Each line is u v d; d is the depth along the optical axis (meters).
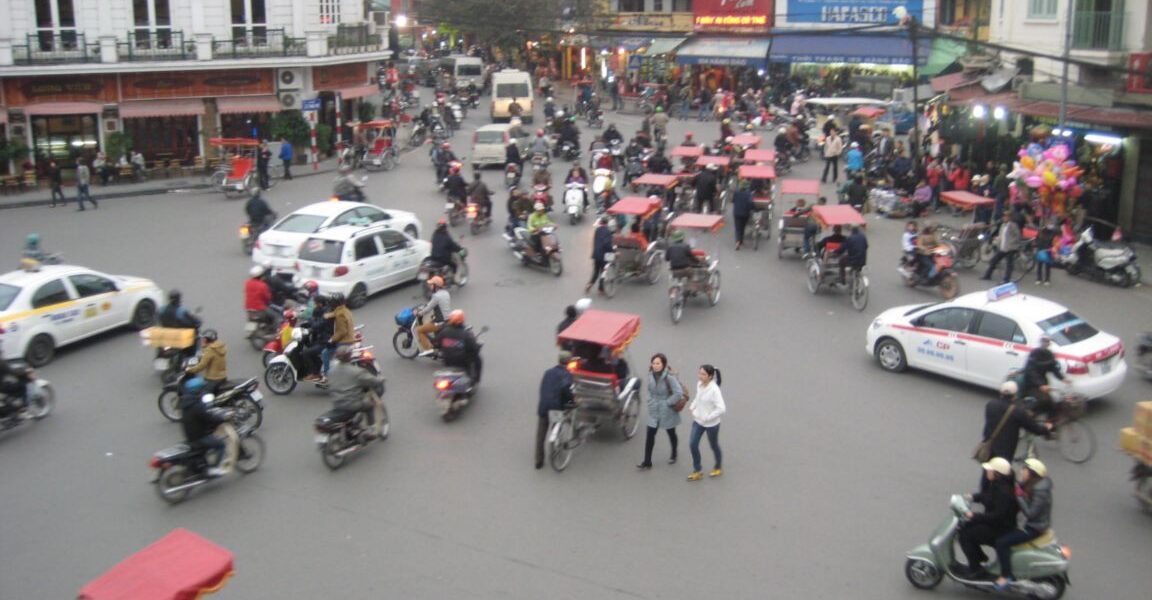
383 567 10.89
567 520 11.88
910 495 12.42
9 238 27.20
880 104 42.56
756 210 26.53
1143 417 11.72
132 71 37.59
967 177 29.34
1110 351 14.86
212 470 12.66
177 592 7.68
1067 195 23.19
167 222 29.64
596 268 21.44
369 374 13.66
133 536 11.61
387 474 13.13
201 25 40.03
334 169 40.16
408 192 33.78
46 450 13.98
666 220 26.05
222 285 22.20
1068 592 10.26
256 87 40.78
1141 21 25.20
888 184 30.77
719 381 13.02
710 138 43.75
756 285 22.23
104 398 15.92
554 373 13.04
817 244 21.73
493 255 25.02
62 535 11.64
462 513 12.08
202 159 38.75
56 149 37.53
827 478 12.90
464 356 14.97
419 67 71.94
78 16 37.84
